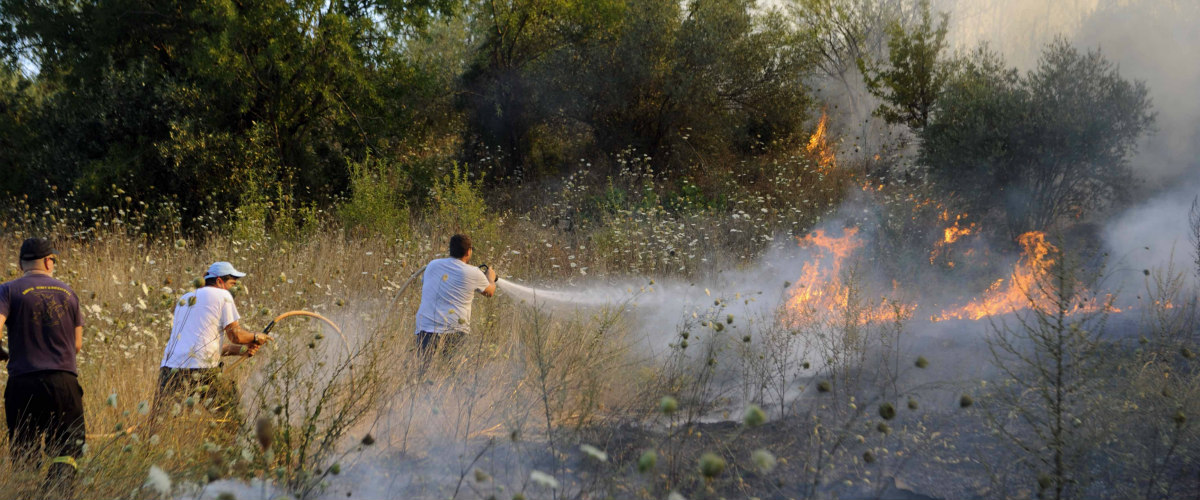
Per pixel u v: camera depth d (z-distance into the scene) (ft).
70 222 37.06
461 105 54.03
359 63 45.47
